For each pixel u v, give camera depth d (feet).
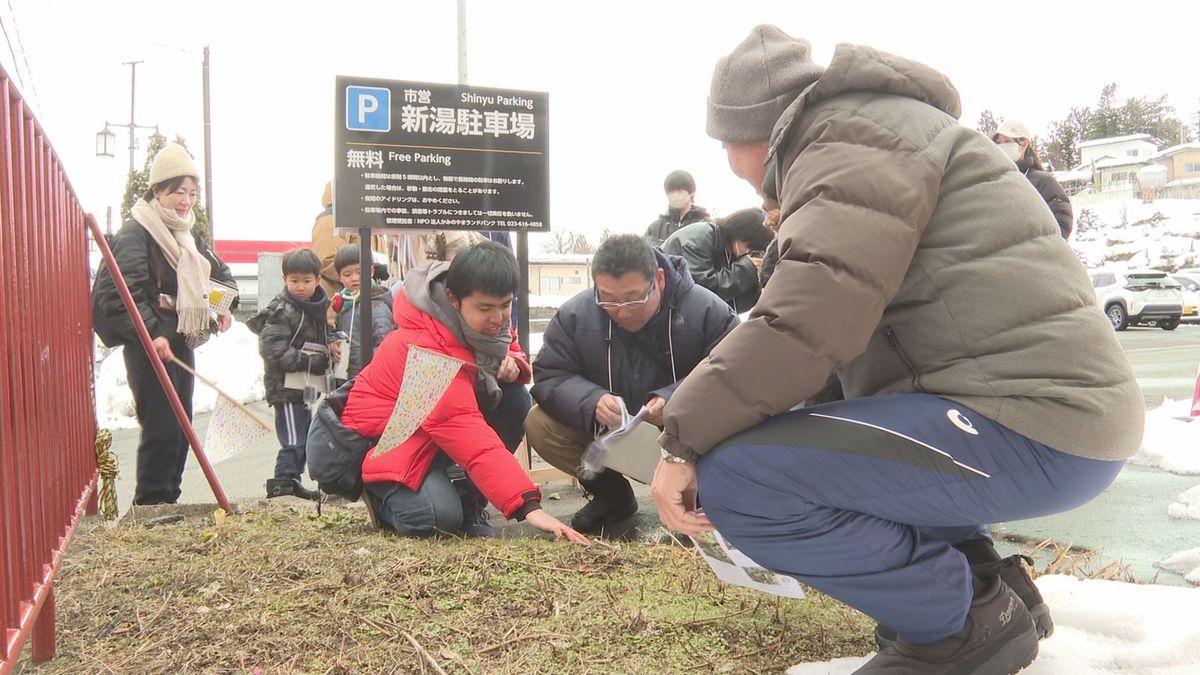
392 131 14.14
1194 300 75.61
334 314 19.31
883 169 5.19
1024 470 5.31
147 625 7.64
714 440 5.50
